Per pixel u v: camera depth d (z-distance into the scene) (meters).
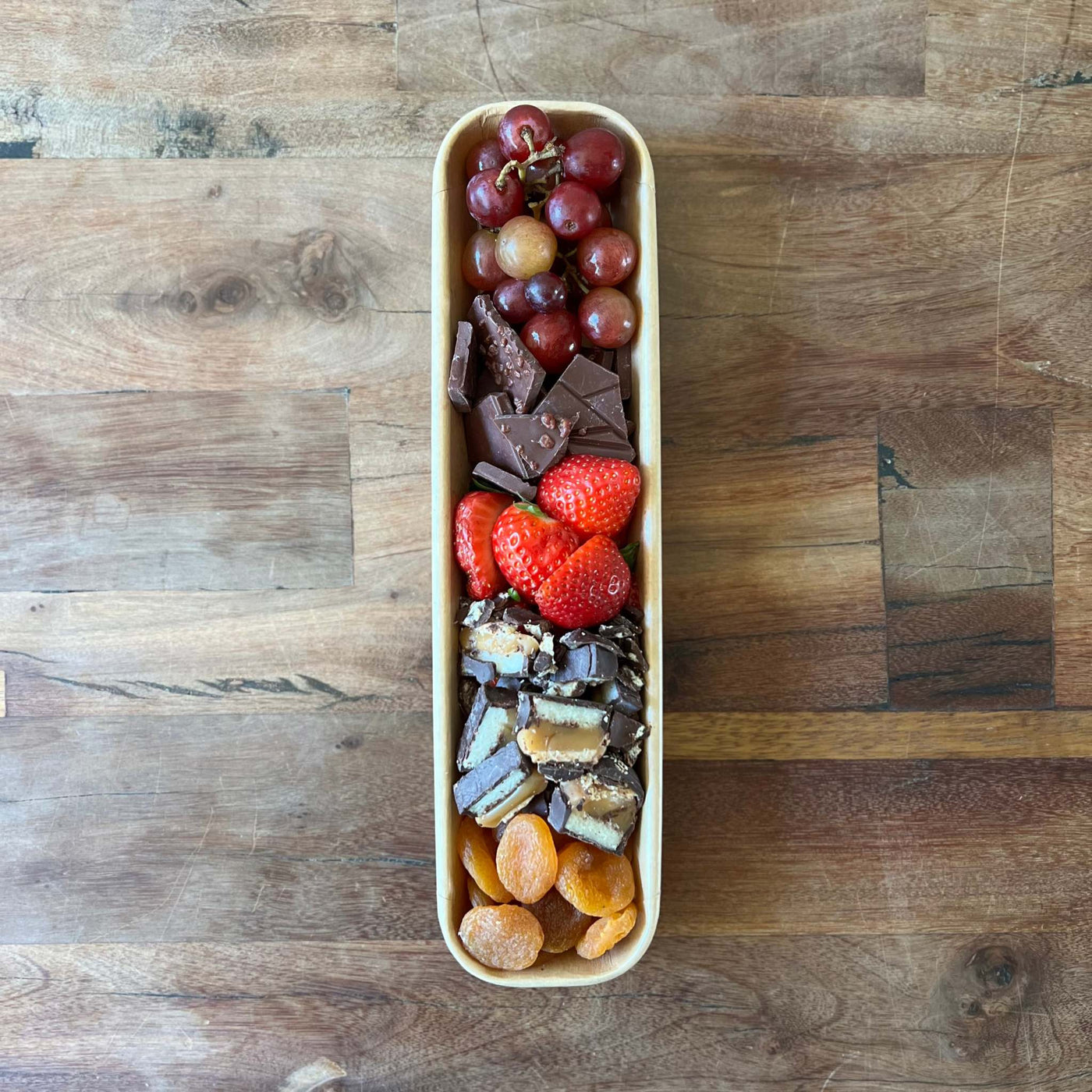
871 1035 0.43
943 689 0.43
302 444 0.43
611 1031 0.43
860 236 0.43
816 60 0.43
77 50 0.42
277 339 0.43
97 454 0.43
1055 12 0.43
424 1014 0.43
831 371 0.43
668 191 0.43
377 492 0.43
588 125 0.39
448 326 0.38
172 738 0.43
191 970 0.43
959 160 0.43
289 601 0.43
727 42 0.43
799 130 0.43
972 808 0.43
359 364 0.43
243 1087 0.43
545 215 0.38
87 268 0.42
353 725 0.43
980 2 0.43
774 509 0.43
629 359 0.40
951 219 0.43
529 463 0.37
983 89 0.43
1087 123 0.43
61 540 0.43
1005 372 0.43
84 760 0.43
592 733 0.37
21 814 0.43
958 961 0.43
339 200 0.42
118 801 0.43
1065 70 0.43
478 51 0.42
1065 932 0.43
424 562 0.43
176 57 0.42
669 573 0.43
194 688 0.43
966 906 0.43
